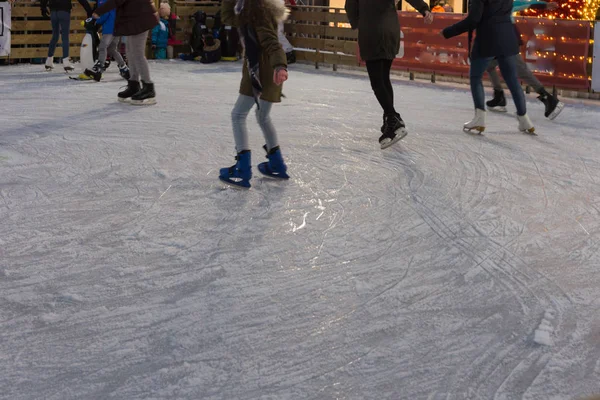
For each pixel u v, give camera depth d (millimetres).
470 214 5258
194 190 5711
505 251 4531
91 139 7492
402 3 16656
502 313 3648
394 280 4047
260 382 2980
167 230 4797
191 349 3248
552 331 3438
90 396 2859
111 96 10664
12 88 11414
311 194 5668
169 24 16938
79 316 3553
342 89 11859
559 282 4055
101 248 4457
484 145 7539
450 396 2889
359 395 2893
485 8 7730
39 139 7484
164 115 9008
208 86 11977
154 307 3660
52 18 14102
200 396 2869
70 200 5422
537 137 8008
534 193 5824
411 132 8188
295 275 4090
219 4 17312
